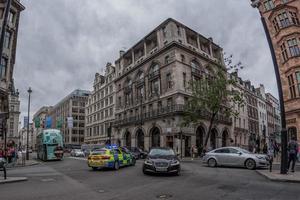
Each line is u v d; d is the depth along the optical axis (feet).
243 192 30.40
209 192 30.48
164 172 46.16
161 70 155.63
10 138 248.73
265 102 272.72
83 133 346.74
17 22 104.99
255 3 50.26
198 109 116.98
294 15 96.17
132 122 172.14
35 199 27.50
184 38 156.35
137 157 114.62
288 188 32.99
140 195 29.19
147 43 175.94
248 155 59.67
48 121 161.27
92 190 32.73
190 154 137.59
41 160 119.96
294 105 92.07
